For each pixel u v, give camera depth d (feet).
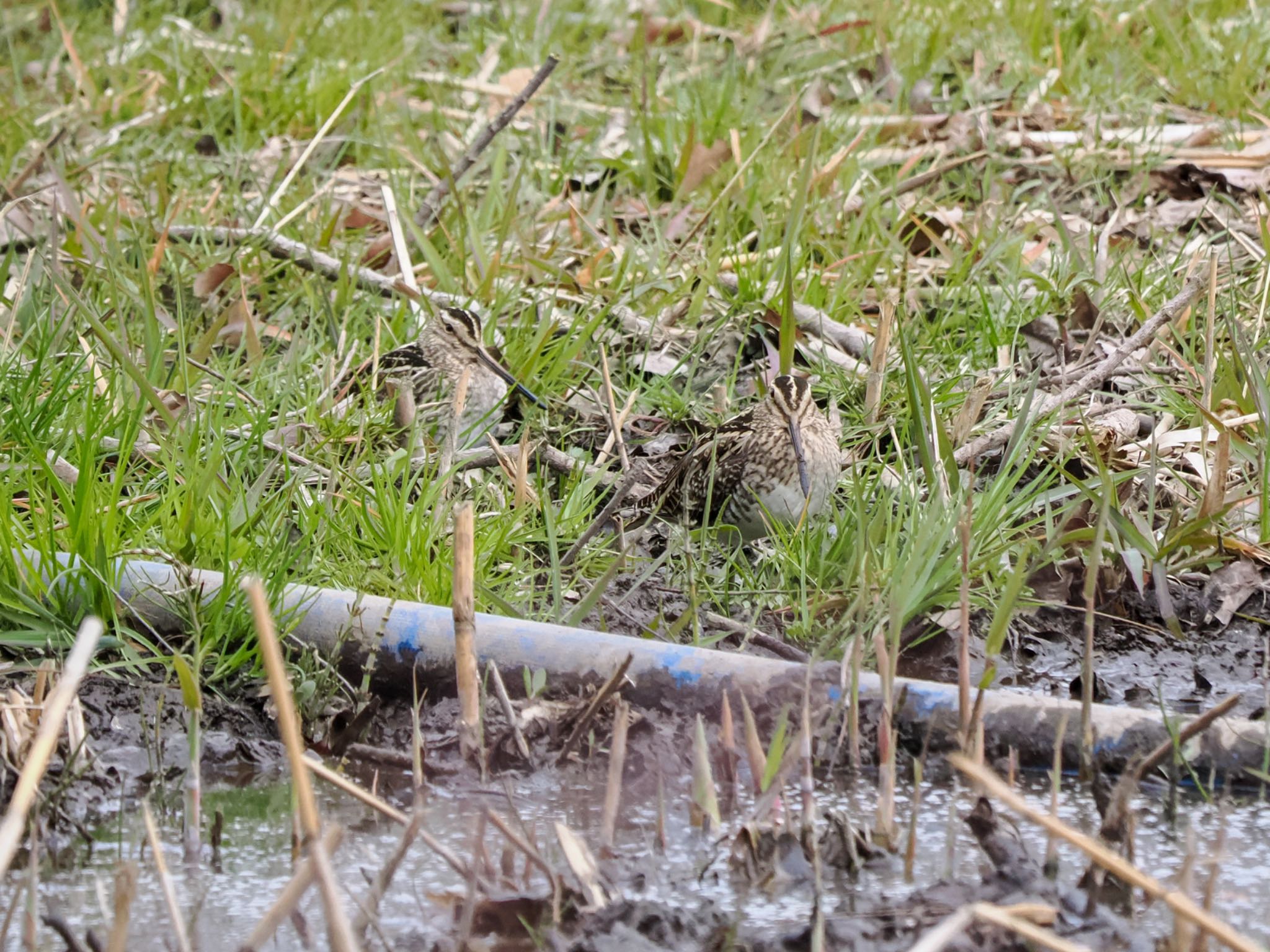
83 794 24.95
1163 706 24.81
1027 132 52.80
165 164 50.39
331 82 55.88
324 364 39.09
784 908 21.35
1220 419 35.81
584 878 20.84
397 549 29.96
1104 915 20.72
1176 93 56.13
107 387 35.29
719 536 34.86
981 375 38.73
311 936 20.79
